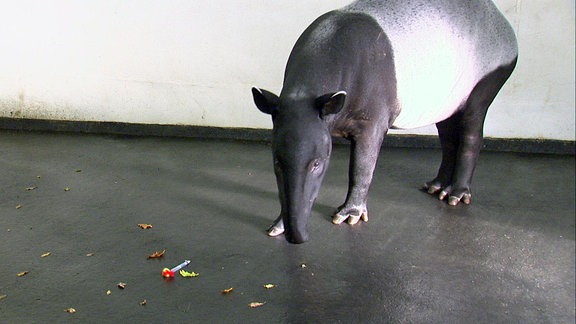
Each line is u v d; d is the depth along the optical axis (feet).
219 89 17.30
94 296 11.24
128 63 17.28
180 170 15.65
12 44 17.21
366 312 11.05
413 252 12.59
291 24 16.74
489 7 13.37
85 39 17.13
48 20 17.02
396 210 13.98
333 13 12.17
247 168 15.84
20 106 17.66
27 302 11.05
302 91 11.05
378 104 12.07
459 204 14.34
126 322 10.69
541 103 16.93
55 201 14.05
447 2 12.67
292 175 10.50
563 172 16.08
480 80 13.39
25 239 12.67
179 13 16.84
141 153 16.56
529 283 11.85
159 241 12.75
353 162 12.80
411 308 11.18
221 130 17.60
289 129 10.60
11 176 15.05
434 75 12.51
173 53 17.12
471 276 11.99
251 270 11.97
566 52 16.57
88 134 17.67
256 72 17.12
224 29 16.87
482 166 16.31
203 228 13.21
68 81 17.47
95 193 14.43
